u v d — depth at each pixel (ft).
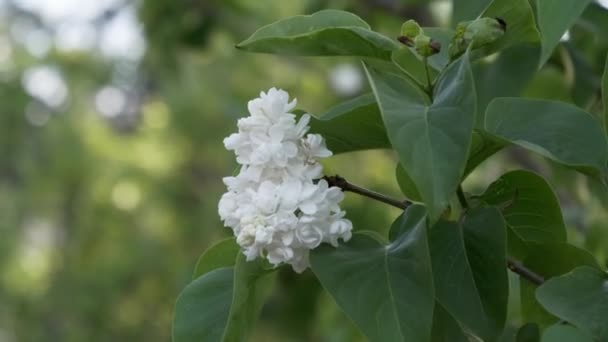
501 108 2.97
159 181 14.62
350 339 6.44
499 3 2.99
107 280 14.69
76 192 15.93
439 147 2.66
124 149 15.49
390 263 2.86
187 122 13.24
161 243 14.56
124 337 14.67
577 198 4.98
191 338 3.10
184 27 8.32
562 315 2.87
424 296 2.81
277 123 2.89
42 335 15.12
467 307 2.96
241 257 2.99
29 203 16.37
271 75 10.17
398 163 3.10
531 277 3.19
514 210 3.17
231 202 2.90
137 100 15.79
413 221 2.94
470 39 2.94
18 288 15.89
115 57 13.78
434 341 3.02
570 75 4.30
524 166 5.98
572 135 2.93
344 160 8.30
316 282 6.98
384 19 6.81
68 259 15.64
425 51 2.91
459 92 2.72
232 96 8.73
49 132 16.12
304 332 7.12
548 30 2.78
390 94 2.75
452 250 2.99
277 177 2.89
